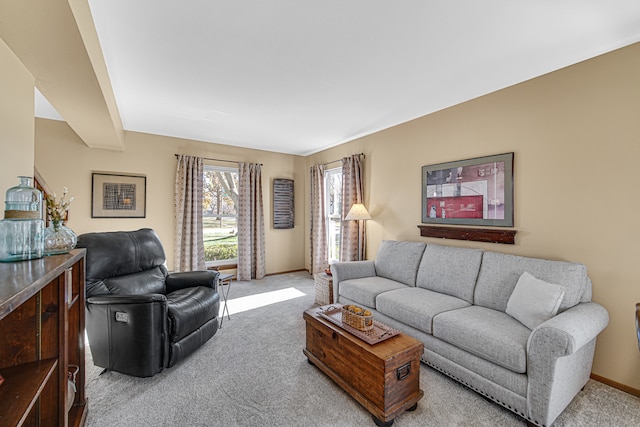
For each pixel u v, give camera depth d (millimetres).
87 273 2297
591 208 2176
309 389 1990
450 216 3158
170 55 2180
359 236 4293
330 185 5332
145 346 2070
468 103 3014
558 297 1830
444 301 2484
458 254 2785
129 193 4141
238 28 1862
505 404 1743
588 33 1897
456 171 3096
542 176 2443
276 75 2506
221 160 4973
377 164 4160
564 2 1612
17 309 1257
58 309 1327
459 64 2312
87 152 3865
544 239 2428
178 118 3619
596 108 2150
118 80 2586
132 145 4180
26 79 1768
